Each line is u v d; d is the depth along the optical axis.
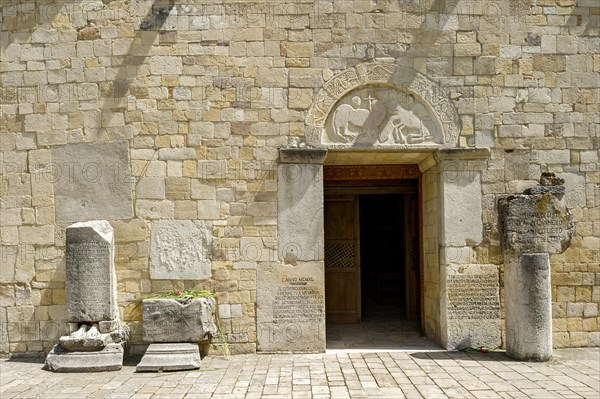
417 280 11.80
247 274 9.10
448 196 9.28
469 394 6.59
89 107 9.26
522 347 8.29
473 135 9.36
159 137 9.20
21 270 9.23
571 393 6.60
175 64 9.24
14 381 7.49
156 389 6.97
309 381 7.26
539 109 9.41
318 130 9.25
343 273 11.75
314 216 9.17
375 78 9.30
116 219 9.15
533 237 8.29
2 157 9.34
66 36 9.33
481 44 9.42
